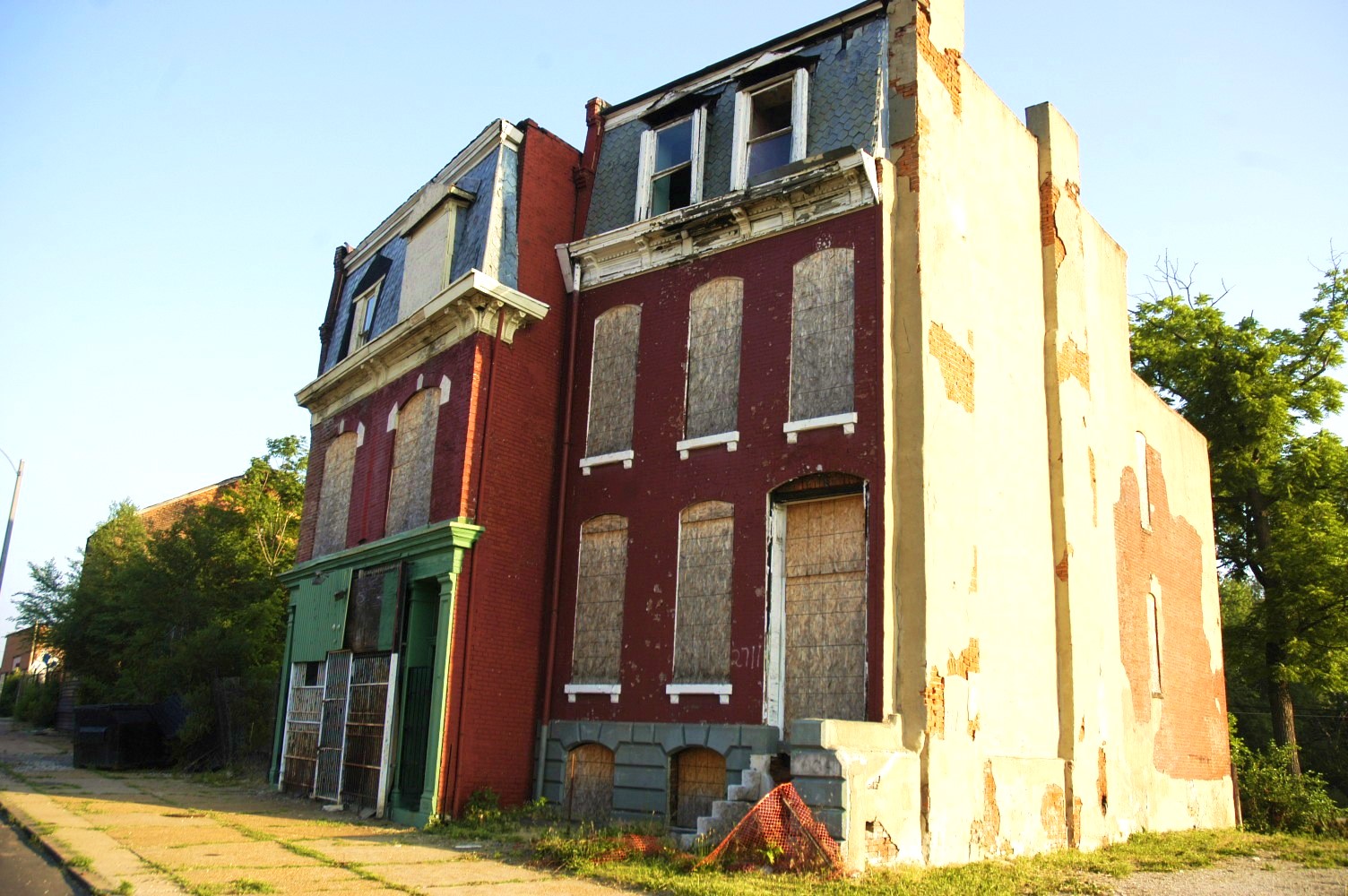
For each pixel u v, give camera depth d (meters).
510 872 10.77
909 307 13.94
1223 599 43.91
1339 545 26.95
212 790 19.92
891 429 13.59
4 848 11.45
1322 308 30.80
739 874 10.39
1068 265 18.30
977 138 16.23
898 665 12.79
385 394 20.00
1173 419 23.61
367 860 11.27
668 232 16.88
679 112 17.80
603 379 17.64
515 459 17.12
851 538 13.77
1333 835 21.12
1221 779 21.98
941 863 12.15
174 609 31.81
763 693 13.83
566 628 16.75
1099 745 16.45
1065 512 16.62
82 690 35.62
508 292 17.09
